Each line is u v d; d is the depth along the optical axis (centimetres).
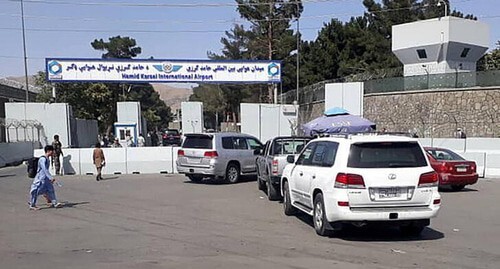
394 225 909
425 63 4406
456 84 3322
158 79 3172
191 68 3191
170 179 2116
